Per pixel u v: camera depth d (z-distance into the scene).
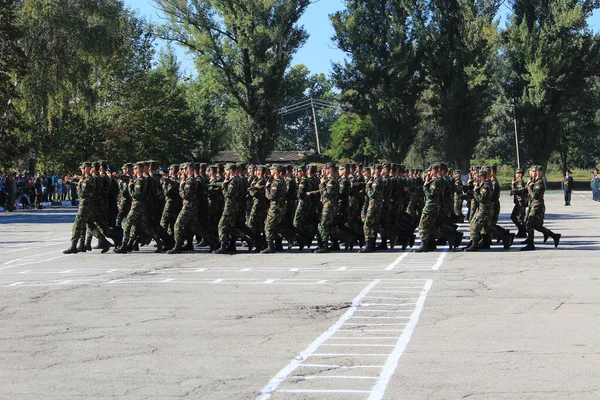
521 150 74.31
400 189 20.28
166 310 10.81
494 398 6.39
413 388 6.71
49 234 27.41
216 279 14.10
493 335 8.89
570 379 6.94
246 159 63.44
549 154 73.12
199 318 10.18
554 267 15.24
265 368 7.49
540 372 7.20
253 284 13.36
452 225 20.02
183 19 60.94
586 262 16.03
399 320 9.91
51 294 12.48
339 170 19.81
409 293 12.12
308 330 9.35
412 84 65.31
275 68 60.41
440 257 17.62
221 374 7.27
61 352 8.28
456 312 10.41
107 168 20.02
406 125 65.62
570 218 33.47
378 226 19.16
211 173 20.59
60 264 17.16
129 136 61.31
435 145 78.88
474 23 64.44
